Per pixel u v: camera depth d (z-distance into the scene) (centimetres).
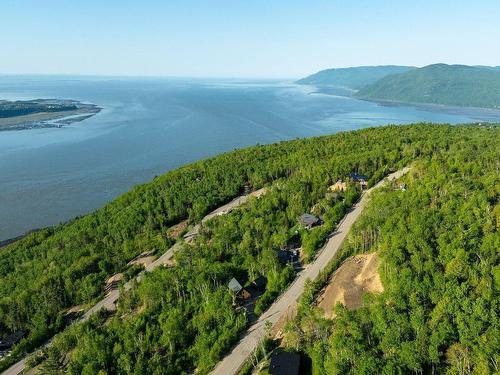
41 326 11969
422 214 11156
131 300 12162
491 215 10706
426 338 7600
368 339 8056
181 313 10738
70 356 10531
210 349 9300
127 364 9219
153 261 14775
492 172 14638
